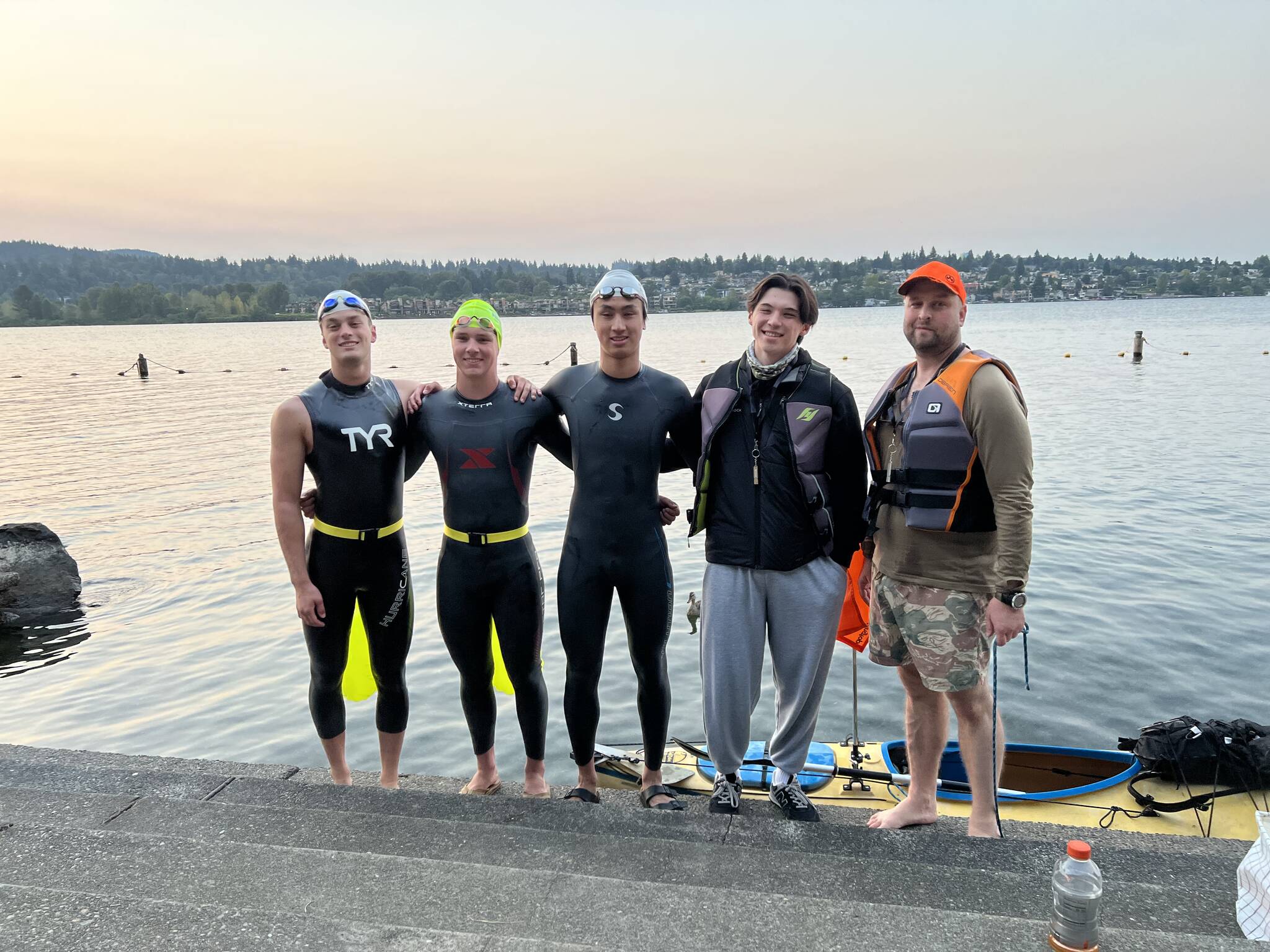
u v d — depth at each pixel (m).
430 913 2.49
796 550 3.58
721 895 2.52
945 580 3.47
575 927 2.40
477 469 4.03
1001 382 3.36
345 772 4.36
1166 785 4.93
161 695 8.12
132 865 2.76
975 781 3.63
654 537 3.98
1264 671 7.97
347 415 4.03
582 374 4.11
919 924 2.35
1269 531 12.32
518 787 4.54
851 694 7.77
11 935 2.20
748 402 3.63
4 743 7.28
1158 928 2.64
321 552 4.10
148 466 19.91
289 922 2.25
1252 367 40.16
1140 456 18.31
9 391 41.44
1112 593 9.99
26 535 10.96
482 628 4.14
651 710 4.04
